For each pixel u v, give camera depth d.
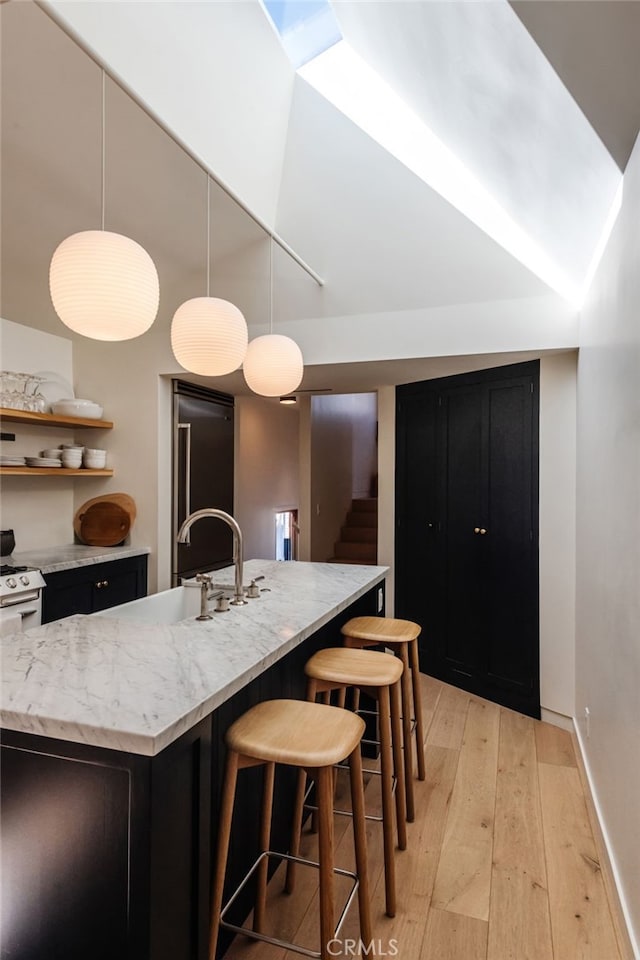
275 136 2.78
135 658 1.48
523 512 3.34
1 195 2.69
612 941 1.68
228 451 4.58
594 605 2.36
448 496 3.83
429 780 2.59
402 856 2.05
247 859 1.80
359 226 3.01
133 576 3.69
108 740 1.07
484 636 3.57
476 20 1.31
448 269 3.03
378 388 4.38
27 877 1.20
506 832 2.20
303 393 4.74
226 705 1.70
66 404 3.62
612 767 1.91
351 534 6.73
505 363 3.38
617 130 1.51
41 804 1.19
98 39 1.90
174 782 1.18
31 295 3.42
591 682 2.43
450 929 1.71
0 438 3.50
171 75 2.18
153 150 2.52
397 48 1.85
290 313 3.48
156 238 3.12
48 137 2.37
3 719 1.16
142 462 3.83
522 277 2.94
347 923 1.73
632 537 1.64
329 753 1.37
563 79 1.33
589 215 2.06
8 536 3.34
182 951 1.21
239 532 2.17
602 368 2.22
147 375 3.80
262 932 1.69
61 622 1.86
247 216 3.01
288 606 2.09
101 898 1.14
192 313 2.14
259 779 1.90
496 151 2.00
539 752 2.86
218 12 2.13
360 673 1.92
